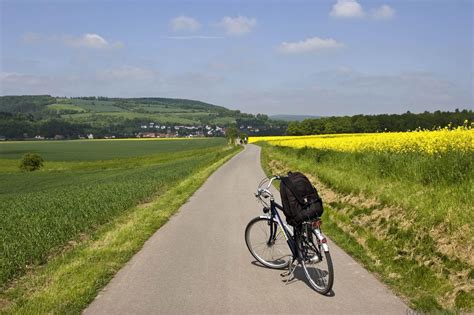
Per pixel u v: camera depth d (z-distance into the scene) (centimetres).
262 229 670
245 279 590
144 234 871
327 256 520
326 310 474
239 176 2192
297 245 589
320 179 1587
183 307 491
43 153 9238
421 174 1020
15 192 3259
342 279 574
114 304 504
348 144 2605
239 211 1143
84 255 727
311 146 3403
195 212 1146
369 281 564
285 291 539
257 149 6638
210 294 532
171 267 649
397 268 602
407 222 743
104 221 1062
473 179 859
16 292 567
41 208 1259
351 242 756
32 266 700
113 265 660
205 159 4341
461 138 1473
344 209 1017
